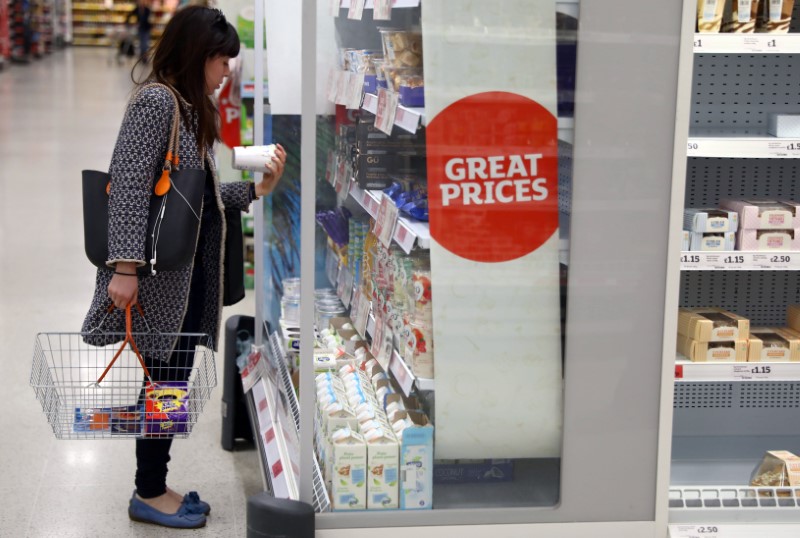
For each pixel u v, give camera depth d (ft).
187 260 9.52
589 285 9.05
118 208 9.35
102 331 10.04
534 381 9.31
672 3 8.61
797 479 10.16
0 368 16.12
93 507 11.43
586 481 9.38
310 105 8.41
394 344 9.70
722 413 12.64
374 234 10.40
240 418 13.46
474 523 9.27
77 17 114.73
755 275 12.65
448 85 8.73
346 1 9.86
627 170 8.86
